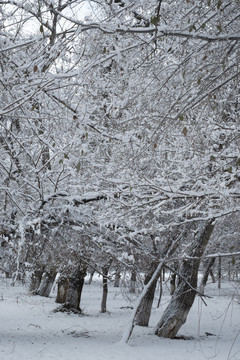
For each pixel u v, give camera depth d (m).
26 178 10.87
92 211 10.82
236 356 12.34
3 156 10.87
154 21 4.02
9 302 21.86
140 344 13.93
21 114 8.99
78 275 20.72
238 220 8.78
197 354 12.77
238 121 6.84
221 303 24.80
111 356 12.00
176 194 6.79
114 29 4.41
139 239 11.86
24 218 9.89
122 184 7.95
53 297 27.50
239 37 4.47
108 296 31.31
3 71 7.71
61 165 10.33
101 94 8.00
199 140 7.30
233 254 6.67
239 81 5.80
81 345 13.02
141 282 12.52
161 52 5.69
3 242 10.24
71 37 4.91
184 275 15.41
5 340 13.08
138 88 6.52
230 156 6.99
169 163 8.20
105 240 10.82
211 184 7.45
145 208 7.58
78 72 5.77
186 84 5.59
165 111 6.08
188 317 21.33
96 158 9.02
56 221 10.59
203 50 5.36
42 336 14.34
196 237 14.05
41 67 6.59
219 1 4.28
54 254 11.44
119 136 7.77
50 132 8.77
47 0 5.17
